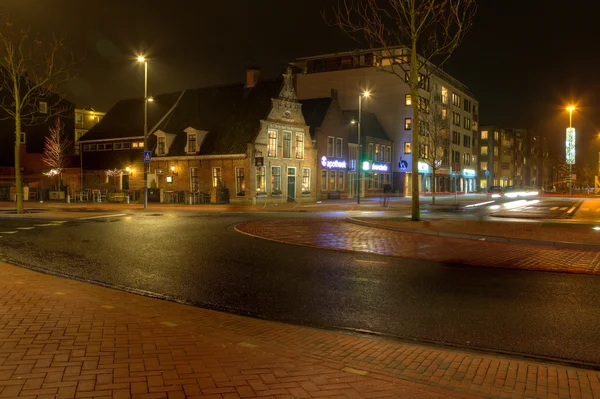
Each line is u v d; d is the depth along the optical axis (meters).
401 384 4.41
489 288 8.64
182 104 47.69
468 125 87.06
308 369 4.68
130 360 4.66
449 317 6.88
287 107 42.69
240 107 42.91
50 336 5.29
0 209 30.47
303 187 44.75
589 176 95.38
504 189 72.19
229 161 40.00
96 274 9.78
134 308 6.93
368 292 8.36
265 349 5.20
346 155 51.62
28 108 53.88
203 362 4.71
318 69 69.56
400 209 32.56
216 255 12.09
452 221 19.80
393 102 63.59
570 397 4.21
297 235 16.06
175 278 9.47
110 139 49.00
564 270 10.20
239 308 7.40
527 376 4.66
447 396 4.17
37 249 12.93
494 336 6.05
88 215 24.98
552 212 28.19
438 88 70.38
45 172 52.56
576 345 5.71
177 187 43.28
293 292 8.38
